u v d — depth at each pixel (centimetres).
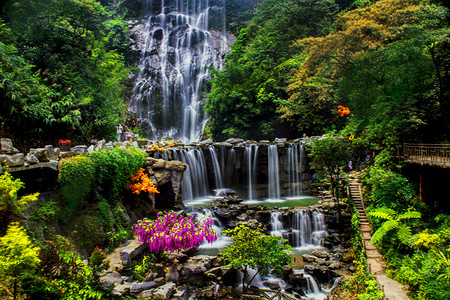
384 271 1100
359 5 3178
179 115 3762
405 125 1628
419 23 1521
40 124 1459
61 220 964
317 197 2353
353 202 1683
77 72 1827
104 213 1127
